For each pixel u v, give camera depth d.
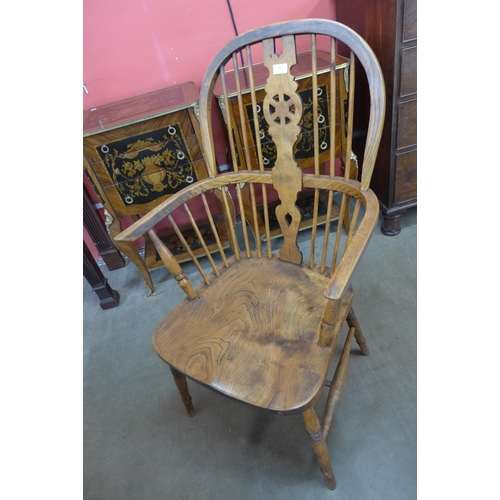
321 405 1.09
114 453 1.10
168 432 1.12
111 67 1.43
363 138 1.58
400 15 1.07
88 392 1.29
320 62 1.32
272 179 0.88
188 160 1.36
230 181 0.93
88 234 1.86
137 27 1.37
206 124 0.86
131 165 1.33
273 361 0.72
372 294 1.38
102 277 1.58
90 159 1.28
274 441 1.04
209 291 0.93
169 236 1.87
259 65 1.49
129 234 0.78
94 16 1.32
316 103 0.76
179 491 0.98
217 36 1.44
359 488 0.90
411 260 1.49
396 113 1.27
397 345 1.19
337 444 0.99
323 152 1.42
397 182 1.46
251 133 1.33
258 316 0.83
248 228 1.86
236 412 1.14
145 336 1.47
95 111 1.38
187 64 1.48
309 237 1.74
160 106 1.29
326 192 1.90
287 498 0.91
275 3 1.42
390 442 0.97
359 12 1.28
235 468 1.00
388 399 1.06
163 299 1.63
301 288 0.89
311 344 0.74
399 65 1.17
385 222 1.61
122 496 1.00
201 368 0.73
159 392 1.25
